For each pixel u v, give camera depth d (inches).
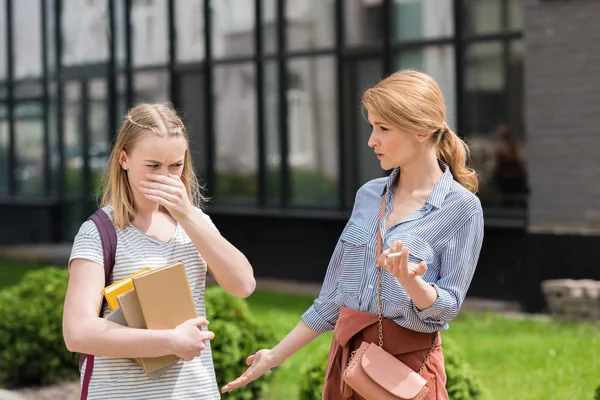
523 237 624.7
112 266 181.2
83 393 178.7
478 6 656.4
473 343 486.6
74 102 1053.8
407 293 182.4
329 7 745.6
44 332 421.4
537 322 549.0
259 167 800.9
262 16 794.8
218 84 834.2
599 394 269.9
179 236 187.8
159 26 887.1
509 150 643.5
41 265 923.4
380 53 714.2
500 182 648.4
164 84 890.7
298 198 777.6
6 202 1136.8
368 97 193.8
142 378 177.5
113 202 184.2
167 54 879.1
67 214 1084.5
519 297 624.7
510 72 642.2
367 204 203.3
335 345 199.3
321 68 754.8
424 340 191.2
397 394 181.2
